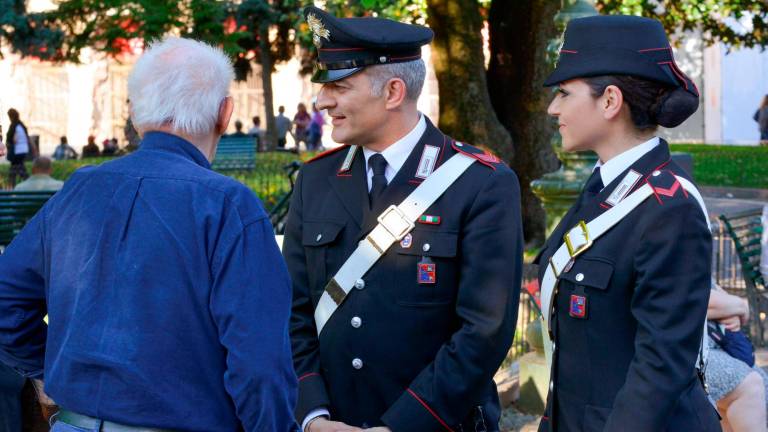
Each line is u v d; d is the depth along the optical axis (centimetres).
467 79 1048
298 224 313
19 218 593
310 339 306
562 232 270
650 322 242
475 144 1046
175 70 232
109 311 220
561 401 264
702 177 1684
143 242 221
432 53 1079
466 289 288
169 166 229
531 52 1081
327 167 315
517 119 1094
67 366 222
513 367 585
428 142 301
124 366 216
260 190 1130
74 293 225
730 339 345
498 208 291
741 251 613
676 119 259
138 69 235
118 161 234
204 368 221
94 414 219
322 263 303
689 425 248
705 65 2728
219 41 1447
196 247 221
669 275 242
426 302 291
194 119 233
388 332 292
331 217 304
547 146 1091
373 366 293
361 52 291
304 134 2598
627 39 259
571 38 267
